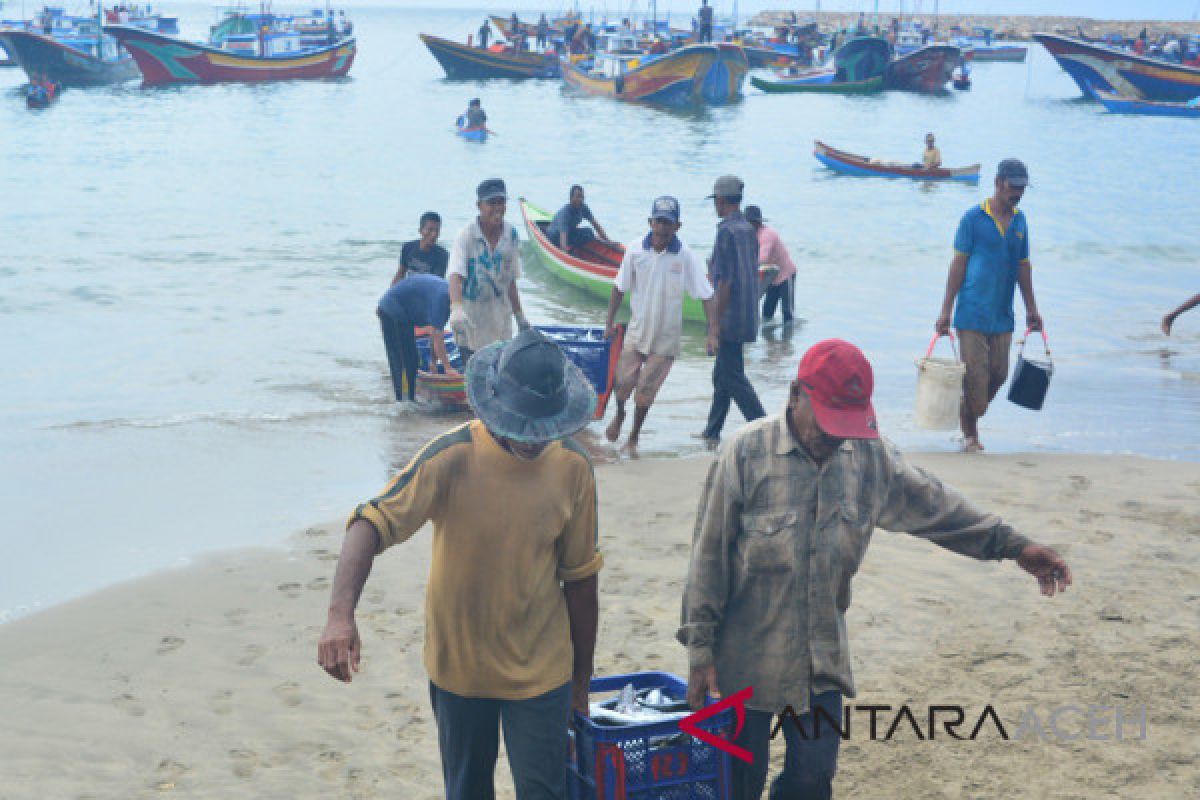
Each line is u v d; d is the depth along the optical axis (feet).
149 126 133.18
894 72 210.38
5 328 44.06
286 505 25.38
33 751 15.20
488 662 11.10
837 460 11.08
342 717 16.15
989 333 28.84
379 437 30.81
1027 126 157.17
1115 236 72.28
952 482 26.40
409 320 33.40
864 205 85.40
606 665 17.40
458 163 104.78
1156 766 14.62
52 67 185.68
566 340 29.73
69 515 24.63
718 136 135.03
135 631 18.85
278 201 80.89
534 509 10.93
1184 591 20.17
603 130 138.41
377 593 20.29
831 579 11.15
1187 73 178.91
